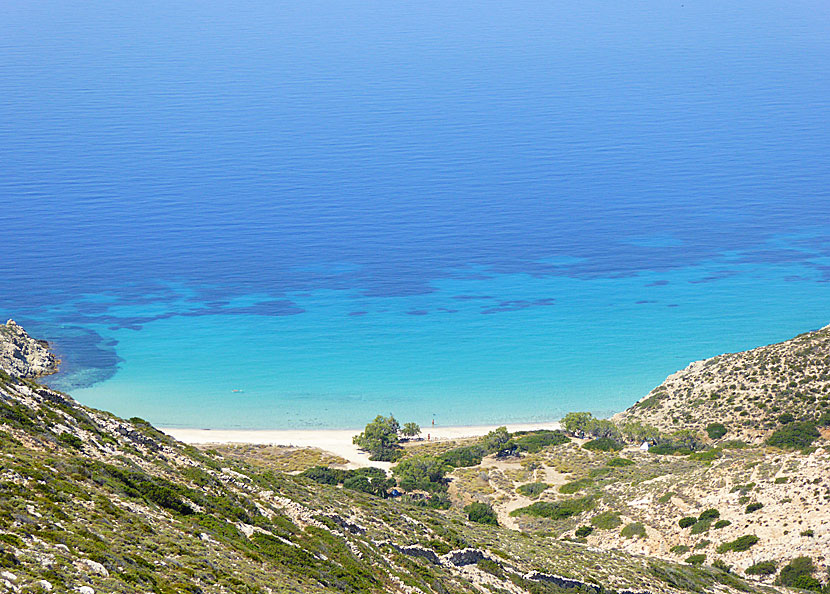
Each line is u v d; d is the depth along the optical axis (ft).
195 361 517.14
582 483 294.25
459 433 401.08
